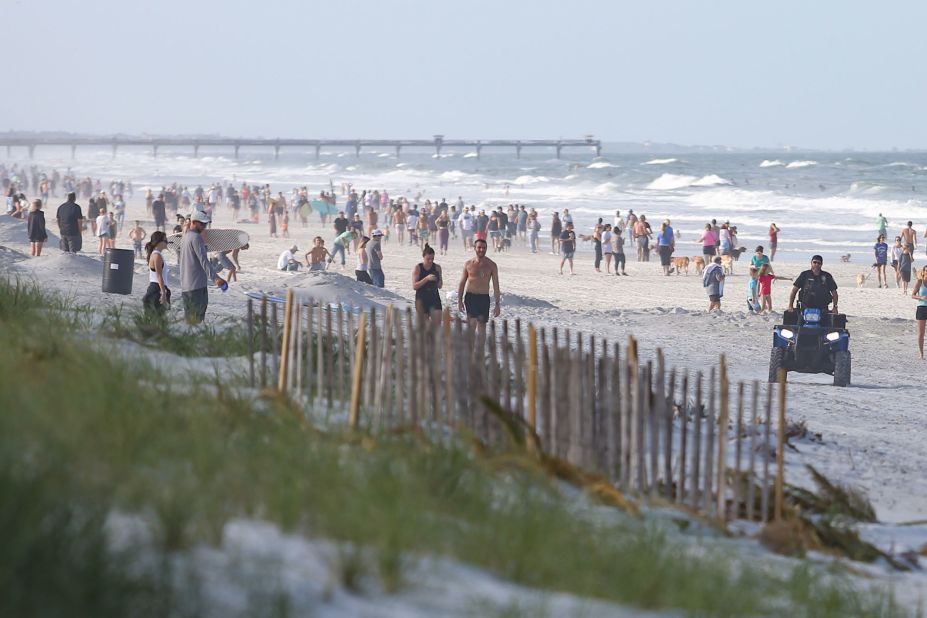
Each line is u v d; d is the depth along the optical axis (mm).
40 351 27766
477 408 28922
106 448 17953
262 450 21328
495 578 17500
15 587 11562
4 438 15961
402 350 29312
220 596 13367
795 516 27578
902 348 87125
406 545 16781
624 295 126312
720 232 168875
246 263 142625
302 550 15844
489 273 61812
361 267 100375
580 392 27750
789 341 62906
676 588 18797
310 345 32156
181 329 46094
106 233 144125
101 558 12727
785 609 19844
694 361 70938
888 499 35219
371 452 24094
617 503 25531
